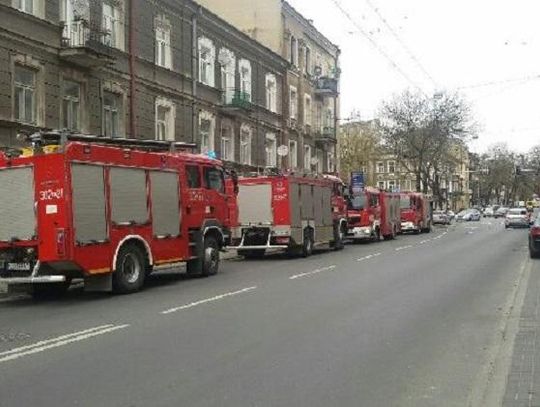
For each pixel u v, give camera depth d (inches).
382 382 257.9
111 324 388.8
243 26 1712.6
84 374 271.0
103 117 954.7
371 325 378.0
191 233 643.5
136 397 237.6
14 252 503.8
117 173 535.8
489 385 250.1
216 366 282.8
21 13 786.8
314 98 1979.6
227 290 546.9
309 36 1927.9
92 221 505.7
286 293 520.4
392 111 2331.4
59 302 501.4
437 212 2640.3
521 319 388.2
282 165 1694.1
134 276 546.0
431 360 294.0
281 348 317.7
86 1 898.1
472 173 5393.7
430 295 503.2
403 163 2480.3
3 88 759.1
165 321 396.2
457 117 2287.2
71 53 851.4
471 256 896.3
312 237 970.7
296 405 228.7
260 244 914.1
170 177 607.5
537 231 863.1
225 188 717.9
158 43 1119.0
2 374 272.8
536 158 4694.9
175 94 1160.8
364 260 850.1
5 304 502.3
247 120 1481.3
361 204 1328.7
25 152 504.7
